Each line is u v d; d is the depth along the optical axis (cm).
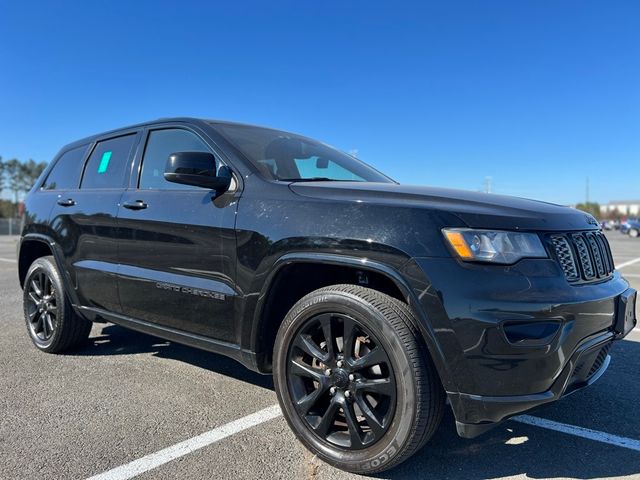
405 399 222
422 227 226
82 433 281
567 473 244
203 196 308
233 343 290
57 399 330
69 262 403
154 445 267
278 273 263
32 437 275
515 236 224
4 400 328
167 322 328
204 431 285
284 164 320
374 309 231
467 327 212
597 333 241
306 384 264
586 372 247
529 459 257
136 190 357
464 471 246
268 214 270
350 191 259
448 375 218
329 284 278
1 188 7894
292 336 262
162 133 361
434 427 226
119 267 356
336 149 404
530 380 214
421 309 220
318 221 250
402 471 245
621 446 272
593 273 253
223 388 353
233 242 282
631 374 388
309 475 239
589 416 311
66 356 428
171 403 325
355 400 240
